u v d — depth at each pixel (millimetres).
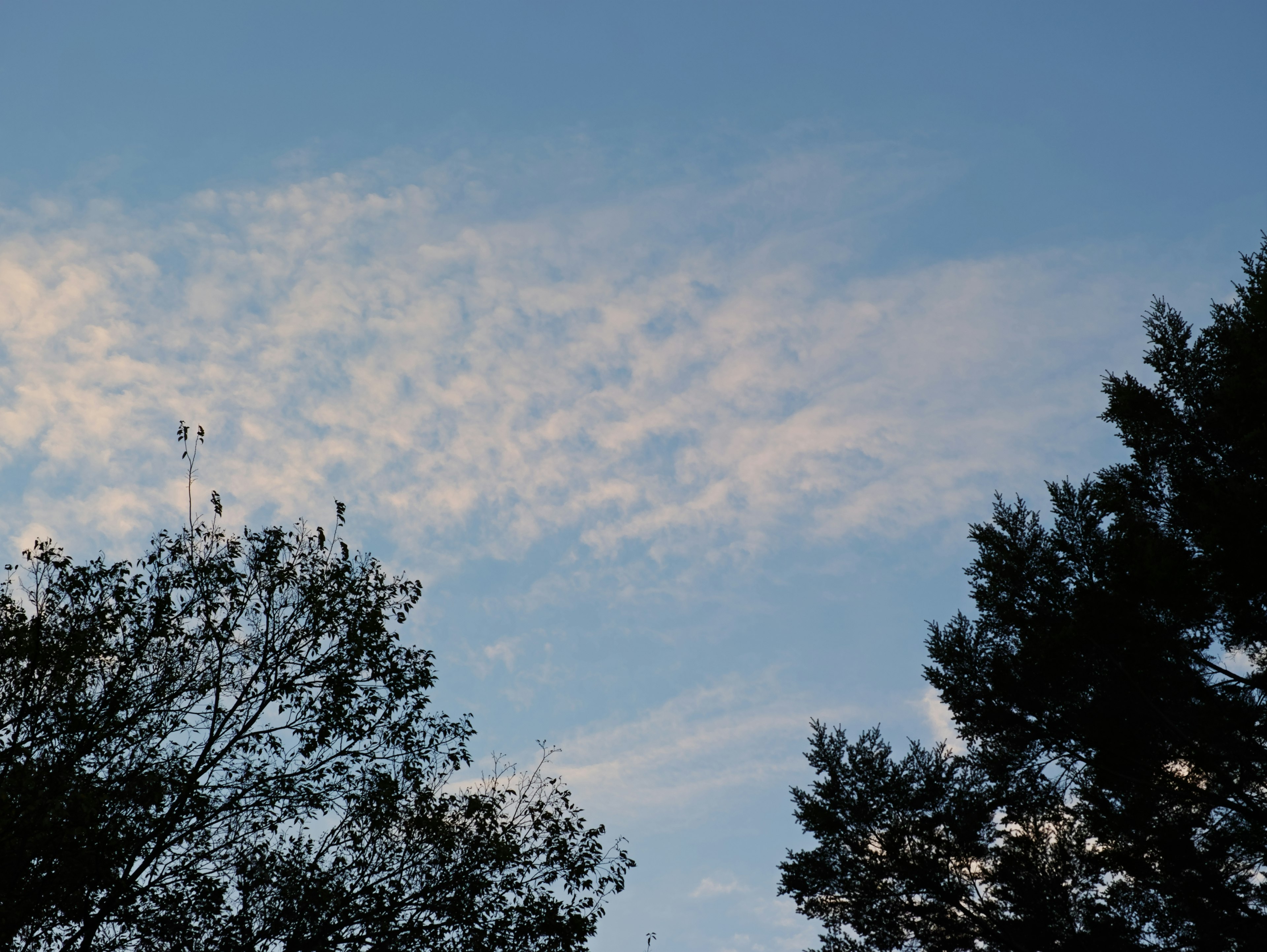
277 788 12672
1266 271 16156
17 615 11742
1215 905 17438
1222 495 15789
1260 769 16031
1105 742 16562
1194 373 18062
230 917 11969
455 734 14234
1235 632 16812
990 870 20984
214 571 13367
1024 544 18391
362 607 14203
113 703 11898
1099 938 18719
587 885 13766
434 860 13383
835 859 22438
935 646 19469
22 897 10297
